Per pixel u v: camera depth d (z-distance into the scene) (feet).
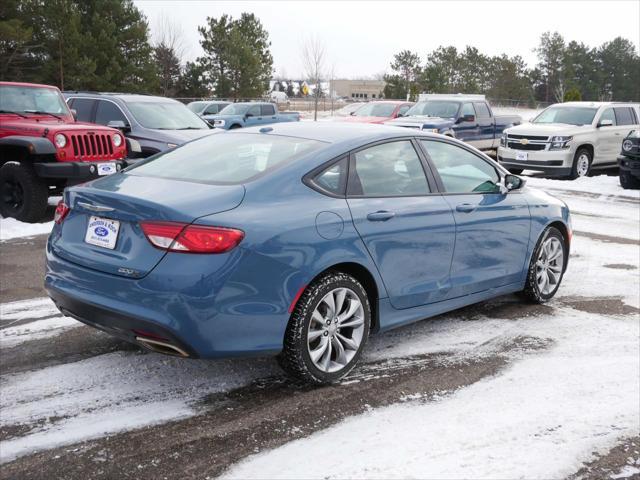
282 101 213.25
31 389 12.71
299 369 12.58
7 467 10.03
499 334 16.56
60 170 28.07
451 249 15.58
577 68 285.64
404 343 15.78
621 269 23.75
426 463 10.43
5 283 19.79
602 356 15.24
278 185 12.64
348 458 10.53
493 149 64.49
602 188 47.39
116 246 11.91
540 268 18.97
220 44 146.30
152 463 10.25
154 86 129.08
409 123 56.49
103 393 12.62
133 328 11.52
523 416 12.14
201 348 11.42
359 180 13.88
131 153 34.55
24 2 117.91
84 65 114.73
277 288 11.90
